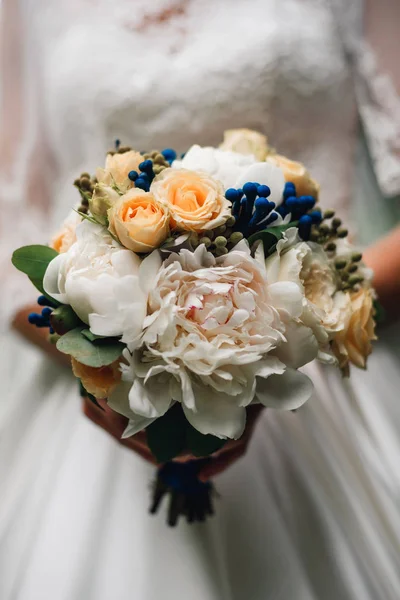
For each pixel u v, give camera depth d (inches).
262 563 24.4
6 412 29.8
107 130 28.2
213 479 26.4
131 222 14.9
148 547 24.5
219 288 14.6
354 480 26.8
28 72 31.0
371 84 30.6
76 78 27.9
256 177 17.4
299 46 28.1
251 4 29.2
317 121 29.7
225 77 27.3
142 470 26.5
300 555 25.0
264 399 16.4
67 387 29.5
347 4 30.7
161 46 28.4
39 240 30.1
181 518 25.3
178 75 27.4
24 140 31.4
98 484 26.1
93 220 16.4
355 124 31.9
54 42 30.0
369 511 26.5
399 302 27.2
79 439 27.5
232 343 14.7
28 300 27.3
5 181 31.0
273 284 15.5
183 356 14.5
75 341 15.5
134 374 15.1
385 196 31.7
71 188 29.8
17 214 30.7
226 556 24.6
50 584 23.6
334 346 18.2
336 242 19.5
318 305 17.6
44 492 26.5
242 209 16.8
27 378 30.7
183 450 18.7
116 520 25.3
